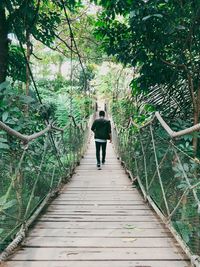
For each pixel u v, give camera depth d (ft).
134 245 9.44
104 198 15.81
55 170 16.43
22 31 15.88
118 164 28.91
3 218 8.38
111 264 8.13
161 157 12.51
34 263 8.16
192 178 8.94
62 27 26.03
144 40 15.15
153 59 15.70
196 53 15.79
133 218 12.31
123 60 16.31
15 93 12.53
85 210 13.52
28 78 16.11
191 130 8.66
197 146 14.93
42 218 12.25
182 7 13.58
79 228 11.04
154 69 16.29
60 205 14.37
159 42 14.85
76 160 27.20
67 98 39.01
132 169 20.42
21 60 16.53
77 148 28.02
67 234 10.39
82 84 50.08
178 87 16.66
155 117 13.44
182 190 9.75
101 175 23.09
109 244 9.52
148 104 17.74
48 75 51.85
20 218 9.64
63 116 34.63
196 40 15.26
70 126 23.16
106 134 26.16
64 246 9.32
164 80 16.60
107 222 11.78
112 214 12.89
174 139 10.62
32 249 9.08
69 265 8.05
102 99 100.01
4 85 12.50
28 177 10.86
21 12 14.28
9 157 8.85
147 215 12.76
